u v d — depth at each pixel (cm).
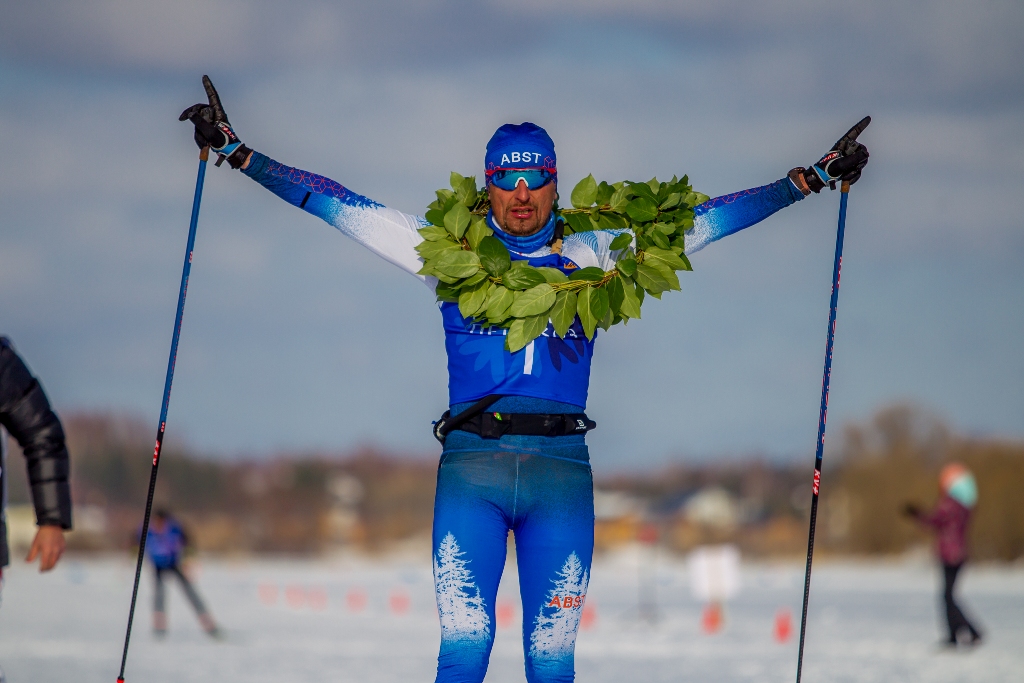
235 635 4956
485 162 1389
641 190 1449
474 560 1268
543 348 1325
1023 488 17575
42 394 1252
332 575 14362
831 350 1467
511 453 1290
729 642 4569
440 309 1370
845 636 4909
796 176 1470
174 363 1449
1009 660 3816
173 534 4847
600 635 4988
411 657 3922
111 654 3953
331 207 1391
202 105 1426
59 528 1244
